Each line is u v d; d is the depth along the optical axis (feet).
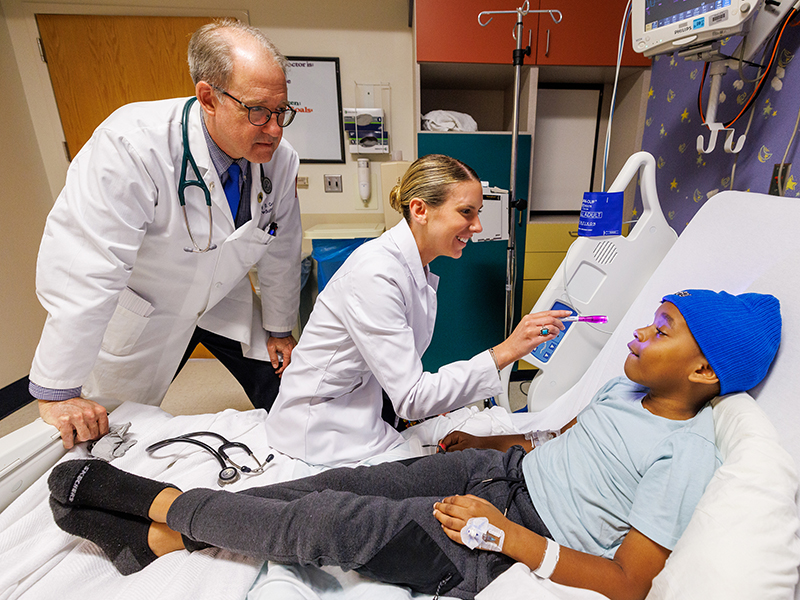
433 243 3.31
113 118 3.44
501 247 6.75
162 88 7.74
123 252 3.28
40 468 2.96
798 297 2.39
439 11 6.00
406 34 7.61
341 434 3.52
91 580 2.43
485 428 3.87
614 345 3.60
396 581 2.32
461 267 6.75
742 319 2.24
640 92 6.30
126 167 3.23
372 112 7.62
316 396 3.46
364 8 7.46
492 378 2.96
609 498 2.35
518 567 2.13
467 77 7.11
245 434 3.73
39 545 2.56
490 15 6.01
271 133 3.33
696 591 1.64
